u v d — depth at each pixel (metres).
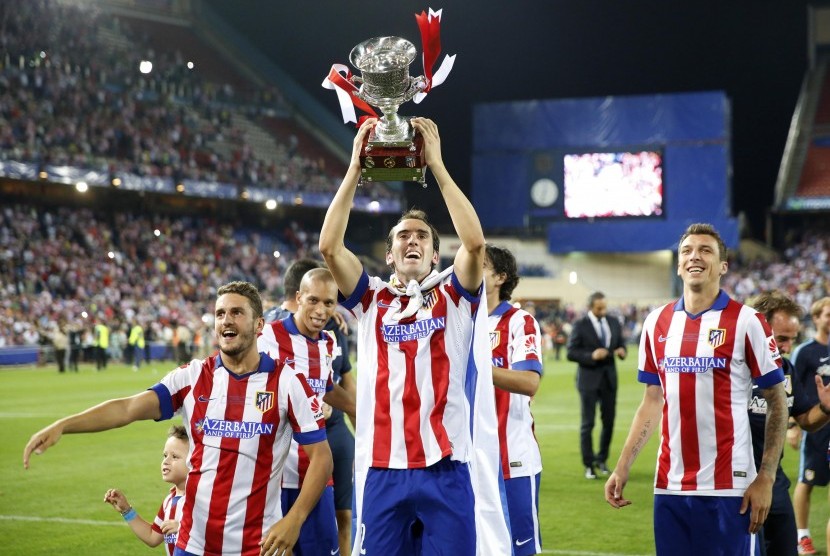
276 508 4.62
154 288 38.72
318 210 51.25
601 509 9.12
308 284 5.89
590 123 52.69
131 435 14.73
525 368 5.67
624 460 5.23
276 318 6.46
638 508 9.16
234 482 4.52
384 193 48.81
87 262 37.62
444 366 4.43
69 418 4.34
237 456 4.53
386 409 4.43
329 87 4.42
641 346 5.32
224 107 50.47
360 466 4.52
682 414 4.97
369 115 4.51
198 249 43.31
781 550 5.74
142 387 22.91
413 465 4.34
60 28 43.16
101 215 41.81
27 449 4.18
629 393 21.97
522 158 53.53
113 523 8.52
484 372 4.56
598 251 52.41
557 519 8.66
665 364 5.06
